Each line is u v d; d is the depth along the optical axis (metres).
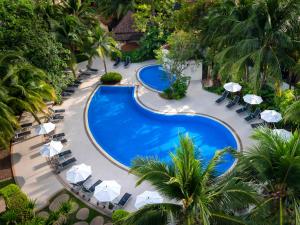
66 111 29.89
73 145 25.62
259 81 25.53
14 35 24.53
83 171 20.62
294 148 12.27
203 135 26.75
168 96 30.89
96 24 37.81
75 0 36.97
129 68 37.16
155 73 36.22
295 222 12.88
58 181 22.14
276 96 25.94
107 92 33.56
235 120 27.30
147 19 38.81
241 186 11.88
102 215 19.42
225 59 26.23
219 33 27.44
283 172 12.65
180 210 12.81
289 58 24.31
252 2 24.44
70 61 32.47
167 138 26.78
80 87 33.69
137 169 13.06
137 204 18.02
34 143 25.78
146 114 29.52
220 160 13.17
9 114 21.36
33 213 18.38
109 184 19.39
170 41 30.55
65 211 16.41
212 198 12.24
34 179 22.39
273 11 22.58
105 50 33.91
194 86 32.72
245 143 24.61
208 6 30.11
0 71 22.75
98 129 28.20
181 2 37.53
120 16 44.28
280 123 25.45
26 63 23.94
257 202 11.88
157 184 12.52
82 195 20.88
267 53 23.89
